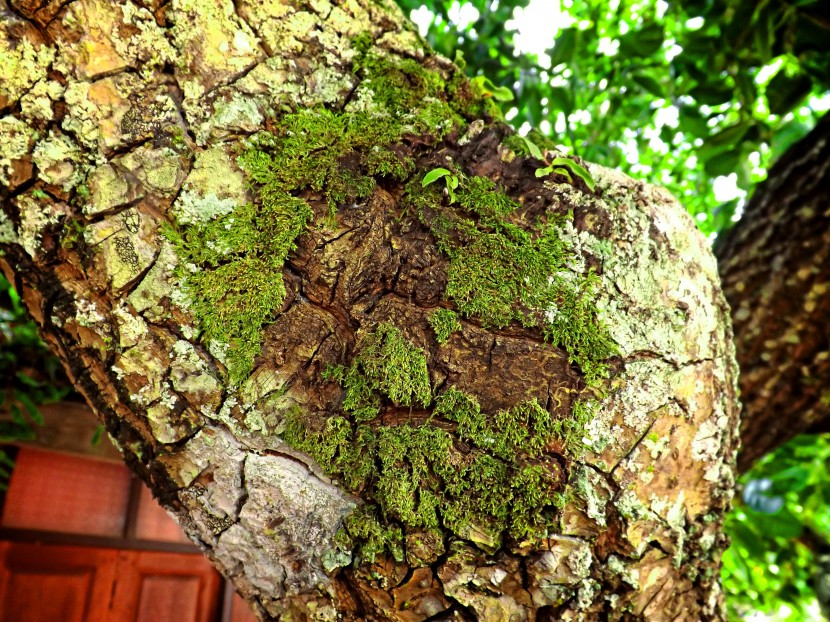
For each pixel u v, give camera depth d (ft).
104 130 1.14
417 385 1.19
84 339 1.17
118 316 1.14
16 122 1.12
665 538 1.29
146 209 1.15
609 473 1.21
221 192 1.18
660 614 1.34
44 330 1.24
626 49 2.58
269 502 1.18
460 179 1.27
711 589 1.43
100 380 1.20
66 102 1.13
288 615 1.25
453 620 1.18
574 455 1.19
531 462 1.17
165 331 1.16
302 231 1.20
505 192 1.29
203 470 1.19
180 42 1.18
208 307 1.16
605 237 1.28
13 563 3.04
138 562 3.47
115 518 3.46
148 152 1.16
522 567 1.18
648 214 1.33
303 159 1.22
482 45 2.84
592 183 1.30
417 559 1.16
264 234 1.19
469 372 1.20
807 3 2.02
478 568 1.17
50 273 1.16
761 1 2.06
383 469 1.16
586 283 1.24
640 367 1.24
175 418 1.17
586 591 1.21
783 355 2.29
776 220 2.32
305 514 1.19
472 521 1.16
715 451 1.35
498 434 1.18
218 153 1.19
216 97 1.19
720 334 1.42
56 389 3.06
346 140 1.24
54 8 1.12
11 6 1.11
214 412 1.17
